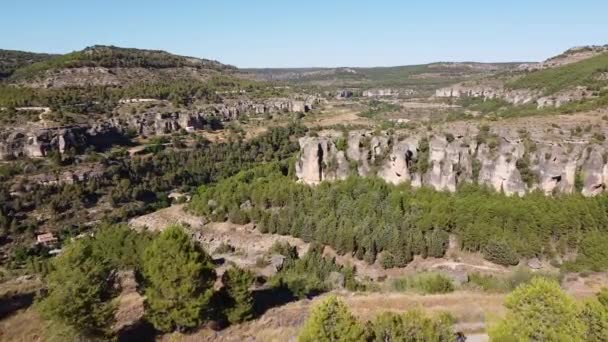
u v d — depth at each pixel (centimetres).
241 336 4766
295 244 9819
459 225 8988
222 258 9306
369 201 9988
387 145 11275
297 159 12575
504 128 10706
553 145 9556
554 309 3547
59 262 4462
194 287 4541
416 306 5128
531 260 8225
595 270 7619
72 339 4253
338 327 3544
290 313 5225
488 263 8419
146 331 4809
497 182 9794
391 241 8869
